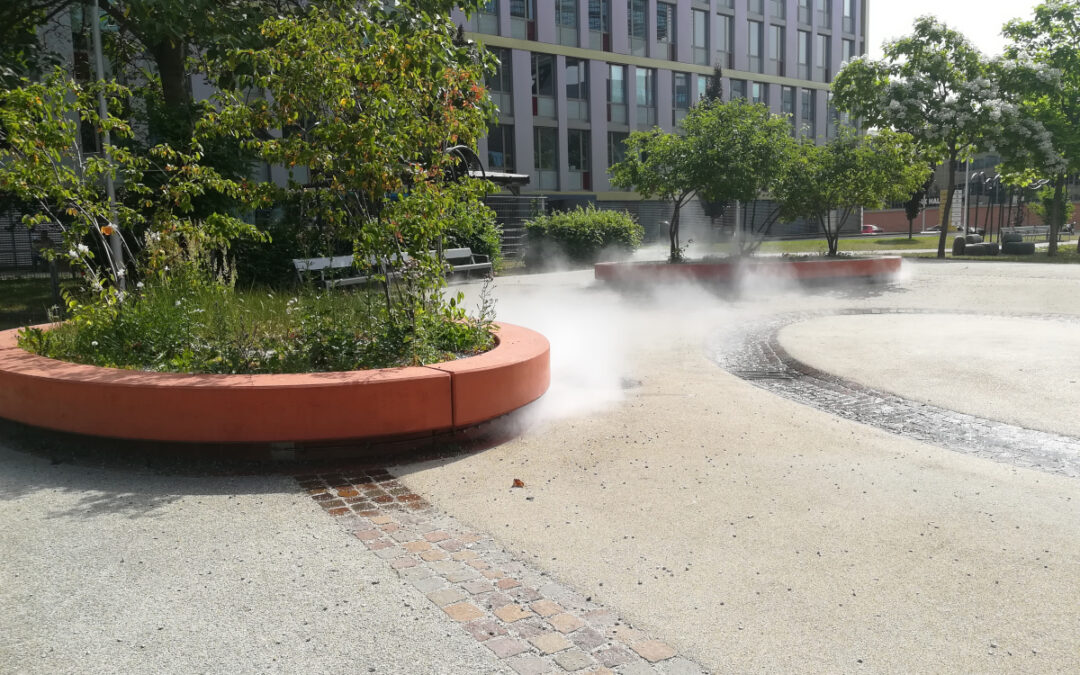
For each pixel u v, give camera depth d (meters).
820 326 11.55
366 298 7.10
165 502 4.43
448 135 7.12
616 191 37.19
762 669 2.77
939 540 3.86
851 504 4.37
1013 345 9.52
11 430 5.63
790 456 5.30
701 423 6.17
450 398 5.38
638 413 6.50
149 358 6.18
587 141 36.50
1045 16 25.81
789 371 8.47
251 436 5.00
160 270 7.90
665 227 37.22
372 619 3.13
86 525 4.08
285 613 3.17
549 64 34.91
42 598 3.29
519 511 4.31
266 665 2.80
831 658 2.83
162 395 4.98
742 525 4.08
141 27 13.30
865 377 7.96
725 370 8.53
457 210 7.07
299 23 6.56
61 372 5.41
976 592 3.31
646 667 2.79
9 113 6.54
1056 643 2.91
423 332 6.46
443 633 3.02
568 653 2.88
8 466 5.05
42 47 15.73
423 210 6.53
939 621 3.08
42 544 3.83
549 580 3.47
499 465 5.13
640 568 3.59
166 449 5.09
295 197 6.77
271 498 4.50
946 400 6.93
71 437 5.29
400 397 5.20
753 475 4.89
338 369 5.99
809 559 3.66
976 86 23.95
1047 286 15.70
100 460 5.15
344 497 4.52
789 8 43.66
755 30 42.66
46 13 16.50
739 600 3.27
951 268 20.45
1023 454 5.37
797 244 34.28
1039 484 4.70
